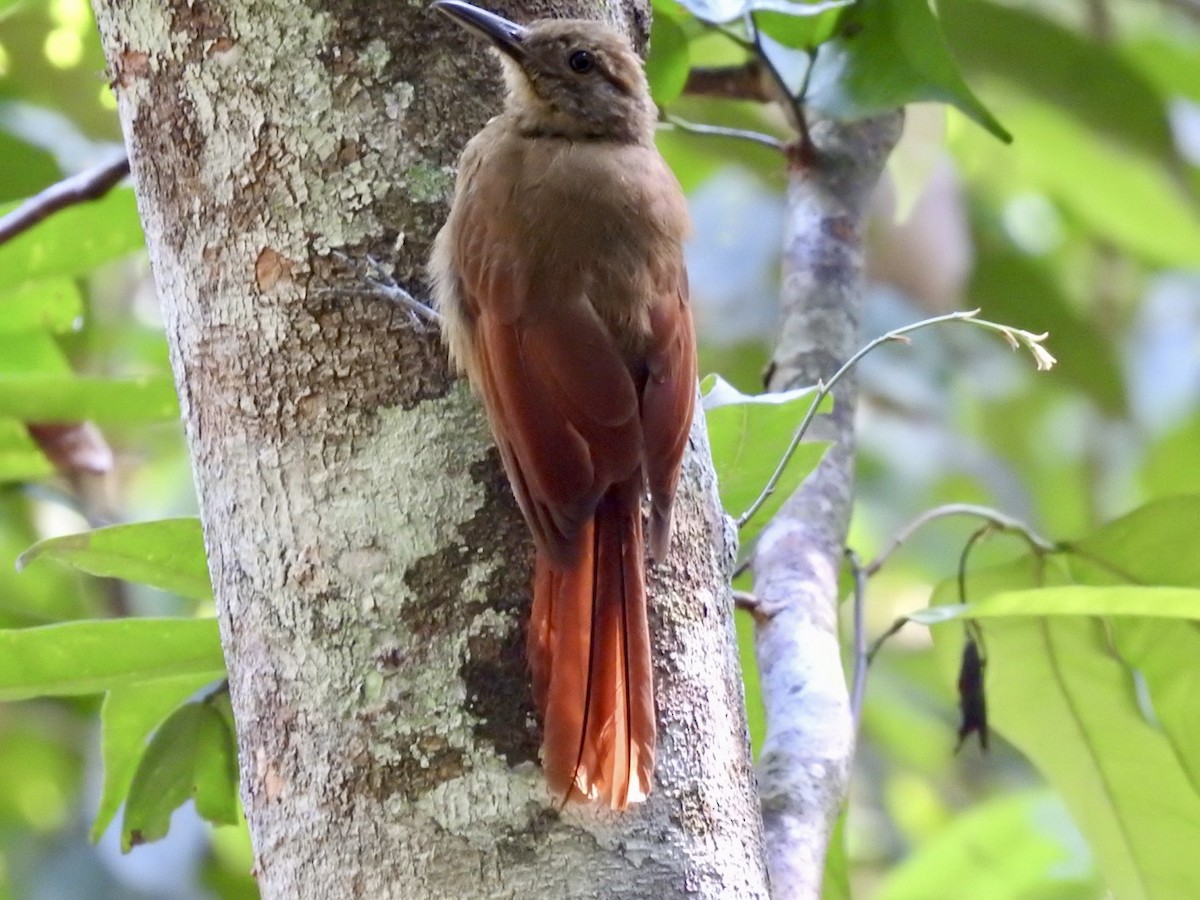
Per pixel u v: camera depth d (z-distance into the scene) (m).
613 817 5.54
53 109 12.09
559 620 5.76
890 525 16.52
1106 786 9.13
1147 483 17.28
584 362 6.54
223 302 6.12
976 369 16.92
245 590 5.97
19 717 14.58
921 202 14.70
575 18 7.33
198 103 6.22
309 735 5.75
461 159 6.38
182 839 12.91
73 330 11.12
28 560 7.36
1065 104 12.63
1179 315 17.86
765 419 7.45
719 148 12.73
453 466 5.96
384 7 6.29
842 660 9.84
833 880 8.75
